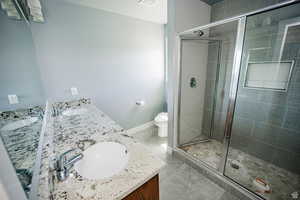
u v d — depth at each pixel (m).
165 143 2.52
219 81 2.21
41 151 0.76
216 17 2.12
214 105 2.34
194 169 1.82
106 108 2.51
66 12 1.88
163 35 3.10
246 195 1.35
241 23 1.37
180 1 1.74
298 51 1.42
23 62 0.95
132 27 2.58
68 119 1.49
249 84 1.83
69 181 0.65
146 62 2.93
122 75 2.61
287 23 1.44
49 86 1.87
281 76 1.57
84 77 2.16
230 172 1.64
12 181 0.31
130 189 0.60
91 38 2.14
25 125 0.69
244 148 2.02
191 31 1.66
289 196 1.32
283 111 1.62
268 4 1.60
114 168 0.87
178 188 1.54
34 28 1.67
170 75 1.94
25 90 0.87
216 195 1.45
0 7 0.71
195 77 2.19
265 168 1.71
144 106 3.11
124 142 0.99
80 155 0.79
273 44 1.57
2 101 0.56
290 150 1.62
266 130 1.78
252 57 1.75
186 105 2.19
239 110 1.98
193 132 2.43
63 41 1.90
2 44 0.70
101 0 1.89
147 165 0.74
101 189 0.60
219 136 2.35
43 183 0.56
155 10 2.26
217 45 2.12
